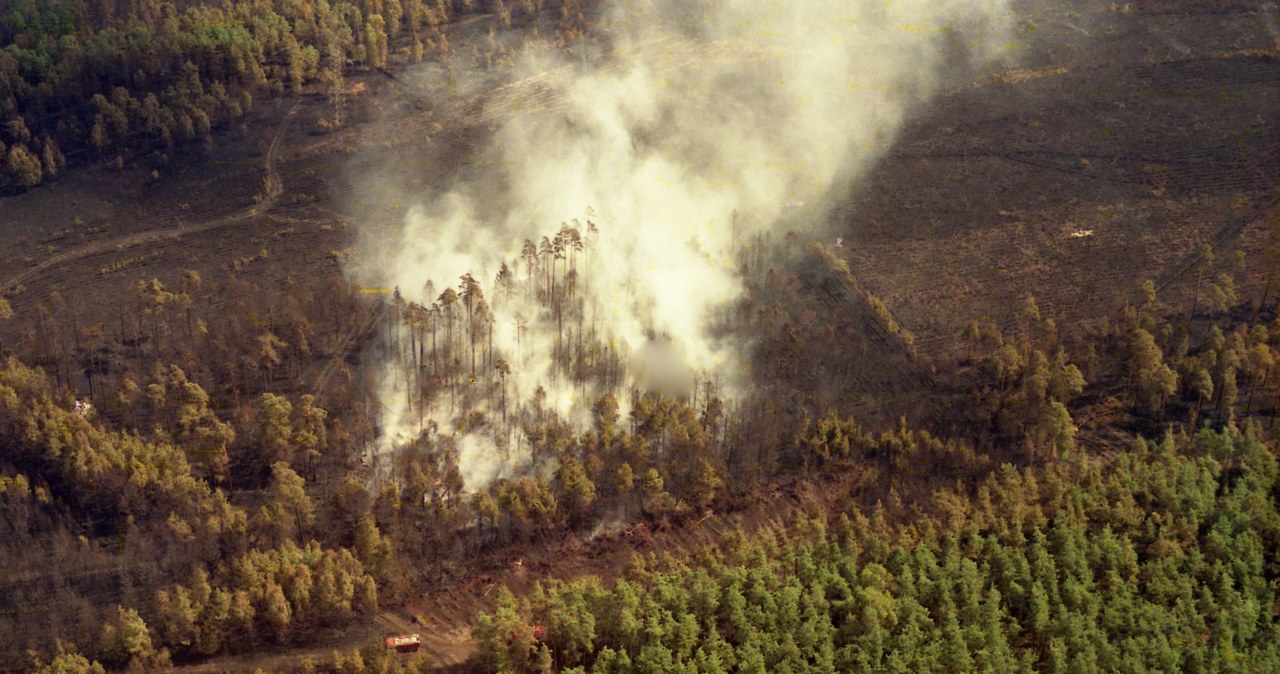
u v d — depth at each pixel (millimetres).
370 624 155000
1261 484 165125
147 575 158750
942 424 180375
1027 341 188125
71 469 168750
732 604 146625
